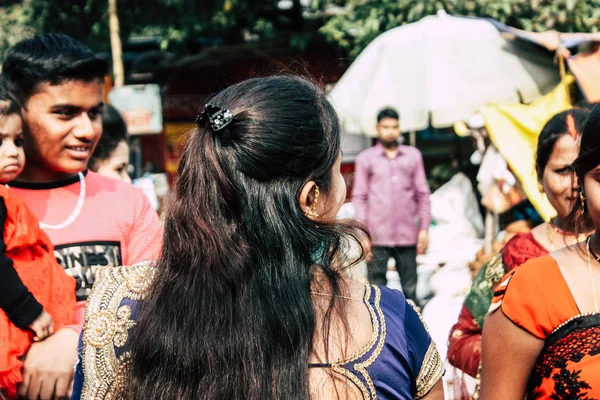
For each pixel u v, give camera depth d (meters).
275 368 1.34
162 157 10.84
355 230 1.47
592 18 7.98
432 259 6.22
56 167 2.29
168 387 1.35
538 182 2.51
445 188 6.81
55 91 2.21
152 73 11.33
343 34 9.23
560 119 2.39
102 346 1.43
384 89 6.43
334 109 1.51
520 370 1.73
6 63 2.28
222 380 1.33
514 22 8.57
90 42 10.88
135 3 10.48
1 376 1.85
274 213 1.39
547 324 1.69
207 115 1.44
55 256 2.21
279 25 10.75
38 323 1.93
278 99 1.43
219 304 1.37
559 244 2.43
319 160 1.43
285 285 1.38
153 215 2.47
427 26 6.43
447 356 2.58
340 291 1.43
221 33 10.64
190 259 1.40
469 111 5.98
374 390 1.36
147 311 1.41
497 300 1.77
